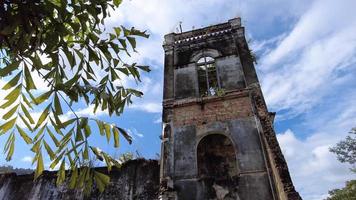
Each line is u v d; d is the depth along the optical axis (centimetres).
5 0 218
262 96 1042
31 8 222
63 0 234
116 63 287
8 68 228
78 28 249
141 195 1029
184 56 1295
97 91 274
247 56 1189
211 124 1006
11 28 215
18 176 1238
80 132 271
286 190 746
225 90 1091
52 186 1158
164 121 1066
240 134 949
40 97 253
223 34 1320
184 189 866
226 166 935
